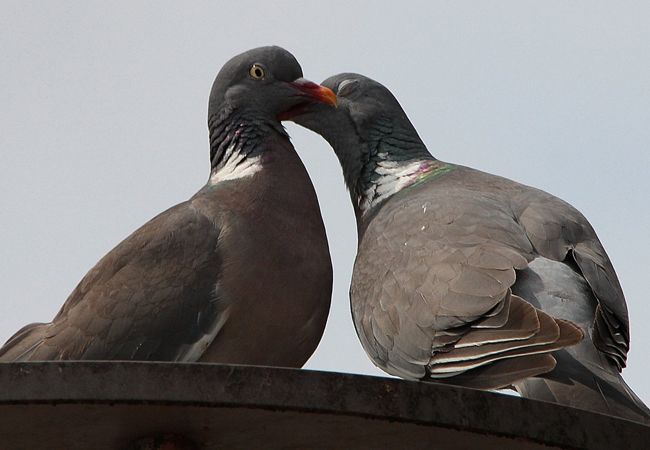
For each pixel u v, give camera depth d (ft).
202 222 42.32
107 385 24.82
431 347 36.83
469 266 37.63
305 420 26.17
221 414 25.94
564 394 33.35
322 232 43.27
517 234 39.52
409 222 42.39
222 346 40.91
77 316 41.70
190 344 40.78
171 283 41.24
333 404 25.36
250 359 41.06
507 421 26.03
